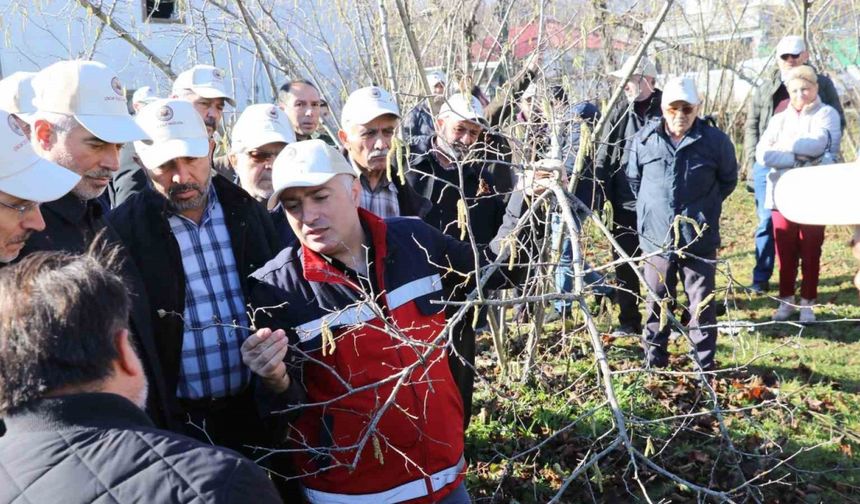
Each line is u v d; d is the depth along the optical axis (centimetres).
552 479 412
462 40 607
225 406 306
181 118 298
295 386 261
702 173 520
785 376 551
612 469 420
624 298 607
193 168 296
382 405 262
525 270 330
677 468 419
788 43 712
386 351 267
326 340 247
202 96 481
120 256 265
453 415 281
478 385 495
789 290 669
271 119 387
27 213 220
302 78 589
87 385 150
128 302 162
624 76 404
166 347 292
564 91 402
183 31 605
